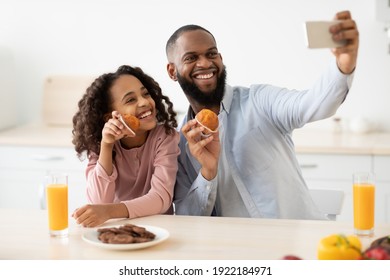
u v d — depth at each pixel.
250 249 1.88
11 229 2.12
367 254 1.51
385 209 3.78
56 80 4.65
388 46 4.22
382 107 4.30
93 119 2.52
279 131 2.62
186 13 4.46
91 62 4.62
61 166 4.11
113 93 2.48
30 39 4.67
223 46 4.43
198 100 2.61
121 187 2.56
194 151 2.35
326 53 4.31
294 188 2.62
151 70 4.55
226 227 2.12
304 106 2.36
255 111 2.62
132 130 2.32
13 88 4.68
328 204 2.72
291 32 4.34
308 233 2.04
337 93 2.20
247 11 4.37
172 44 2.63
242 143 2.60
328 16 4.28
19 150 4.16
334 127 4.30
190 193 2.49
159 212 2.37
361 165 3.79
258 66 4.40
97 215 2.15
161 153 2.48
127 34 4.55
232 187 2.60
